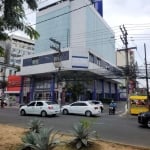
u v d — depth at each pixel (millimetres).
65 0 70688
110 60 85000
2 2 8070
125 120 23844
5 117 24469
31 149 7754
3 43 10391
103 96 62406
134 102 32219
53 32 72062
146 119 18203
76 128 9172
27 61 56312
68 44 68188
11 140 10094
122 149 9195
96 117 26953
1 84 61062
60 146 8820
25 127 15953
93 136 10391
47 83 55344
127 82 34688
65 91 46938
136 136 13945
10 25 8195
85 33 67000
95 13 73375
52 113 26172
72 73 48812
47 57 51906
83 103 28672
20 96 59344
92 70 48938
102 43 77438
